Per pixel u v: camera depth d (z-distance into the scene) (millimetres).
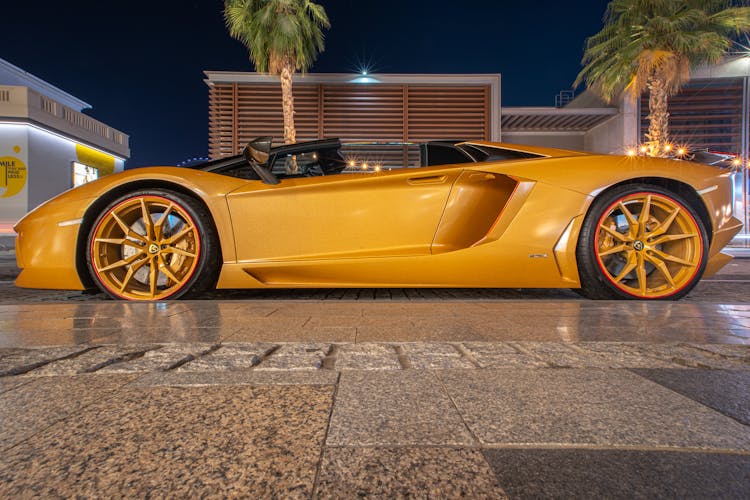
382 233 2539
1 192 12461
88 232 2557
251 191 2531
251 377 968
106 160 16641
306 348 1223
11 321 1705
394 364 1066
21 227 2602
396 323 1649
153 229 2539
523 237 2457
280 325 1615
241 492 510
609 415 747
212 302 2254
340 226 2533
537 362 1074
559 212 2447
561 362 1072
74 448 623
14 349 1211
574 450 620
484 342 1296
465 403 806
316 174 2945
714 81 13414
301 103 13344
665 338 1380
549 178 2480
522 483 531
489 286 2525
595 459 594
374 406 792
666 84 10102
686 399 824
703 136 13508
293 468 567
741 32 9695
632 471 561
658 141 10219
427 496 504
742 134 13305
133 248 2674
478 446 631
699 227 2418
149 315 1847
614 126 14484
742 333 1463
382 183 2562
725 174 2543
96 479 539
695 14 9383
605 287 2438
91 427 698
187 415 748
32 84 16797
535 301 2295
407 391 874
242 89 13305
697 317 1770
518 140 16391
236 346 1251
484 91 13398
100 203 2566
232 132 13211
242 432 679
